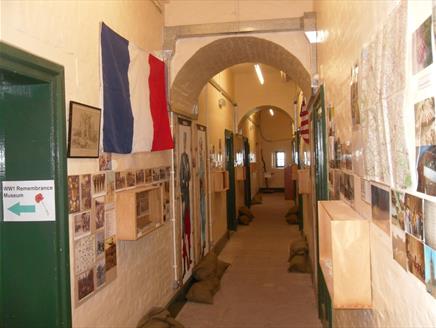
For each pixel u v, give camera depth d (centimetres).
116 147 289
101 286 271
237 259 720
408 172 107
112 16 302
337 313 279
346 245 169
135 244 345
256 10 445
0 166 215
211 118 741
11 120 214
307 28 424
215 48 473
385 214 138
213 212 739
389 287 137
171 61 452
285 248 797
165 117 405
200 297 498
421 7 93
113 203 292
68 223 225
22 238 214
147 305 374
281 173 1998
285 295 523
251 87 1094
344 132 222
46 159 212
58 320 214
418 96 97
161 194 357
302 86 541
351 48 192
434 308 93
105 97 275
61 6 224
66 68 229
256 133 1864
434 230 90
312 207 525
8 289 215
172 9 453
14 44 180
